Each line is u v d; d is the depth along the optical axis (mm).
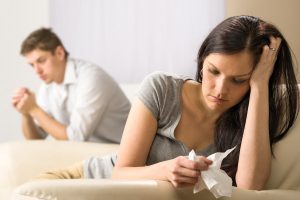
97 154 1735
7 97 3350
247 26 1157
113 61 2871
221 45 1124
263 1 2145
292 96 1300
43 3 3229
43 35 2303
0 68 3369
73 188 938
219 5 2443
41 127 2418
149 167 1122
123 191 965
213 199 1061
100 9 2910
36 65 2322
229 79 1151
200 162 1012
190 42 2557
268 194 1143
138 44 2762
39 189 935
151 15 2705
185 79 1326
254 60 1173
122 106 2287
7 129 3354
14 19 3326
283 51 1274
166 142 1297
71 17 3037
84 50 2992
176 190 1025
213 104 1188
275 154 1291
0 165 1802
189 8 2557
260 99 1223
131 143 1246
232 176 1296
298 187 1281
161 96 1289
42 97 2482
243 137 1244
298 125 1309
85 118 2184
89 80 2221
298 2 2057
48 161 1772
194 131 1303
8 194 1752
